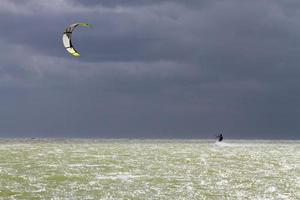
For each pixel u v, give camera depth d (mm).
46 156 148000
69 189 80812
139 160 135750
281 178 98312
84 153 168000
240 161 136750
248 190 83000
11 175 96625
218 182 91375
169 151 190750
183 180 93125
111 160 134625
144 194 77438
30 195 75000
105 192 78625
